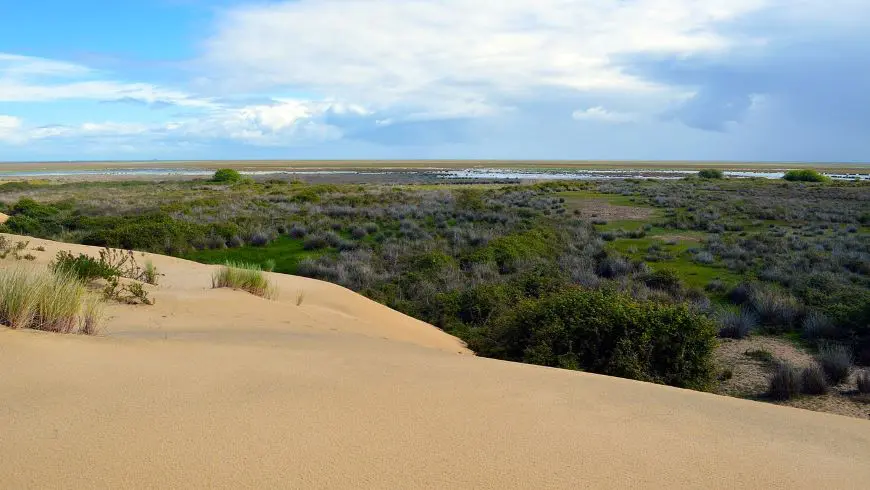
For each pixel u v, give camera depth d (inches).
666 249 944.3
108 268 398.3
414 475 116.6
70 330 236.5
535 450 135.6
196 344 237.8
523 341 400.8
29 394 148.0
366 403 163.8
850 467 143.1
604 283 661.9
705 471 131.2
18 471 105.8
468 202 1407.5
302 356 232.2
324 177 3786.9
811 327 509.7
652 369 357.7
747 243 959.0
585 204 1604.3
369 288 650.2
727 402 208.1
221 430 132.8
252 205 1389.0
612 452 138.5
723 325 524.4
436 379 203.3
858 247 919.7
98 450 117.0
